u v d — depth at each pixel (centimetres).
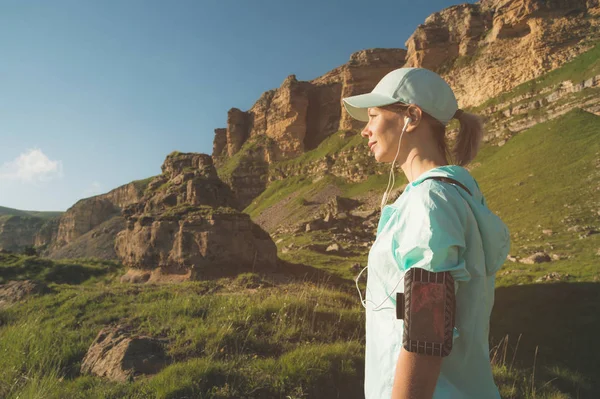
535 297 1638
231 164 12506
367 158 9638
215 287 1480
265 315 761
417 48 9419
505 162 5694
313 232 5219
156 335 656
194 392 461
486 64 8119
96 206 14725
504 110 7206
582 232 2897
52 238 15800
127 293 1305
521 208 3919
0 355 555
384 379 105
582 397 727
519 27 7919
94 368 574
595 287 1636
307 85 12700
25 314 1096
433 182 106
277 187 11025
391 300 109
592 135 5097
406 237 102
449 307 93
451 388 102
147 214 2172
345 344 643
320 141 11994
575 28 7206
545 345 1189
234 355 579
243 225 2022
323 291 1170
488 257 112
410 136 126
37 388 429
